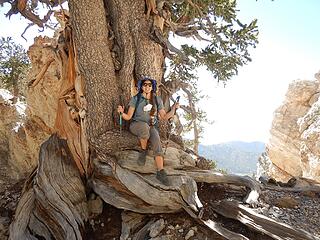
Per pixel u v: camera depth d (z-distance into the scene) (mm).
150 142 3449
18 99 10000
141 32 3951
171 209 3381
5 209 4262
